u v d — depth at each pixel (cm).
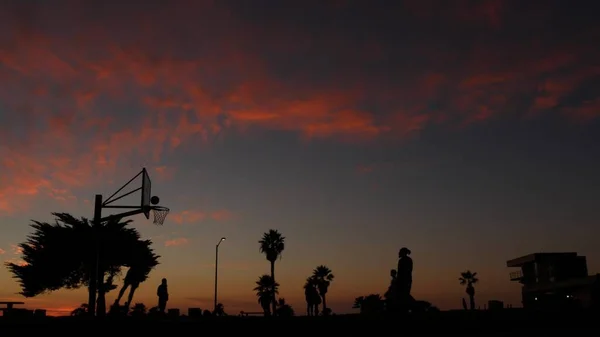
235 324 1955
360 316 2042
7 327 1767
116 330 1841
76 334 1794
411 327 1917
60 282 5447
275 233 8025
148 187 3044
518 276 6888
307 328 1955
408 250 1938
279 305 9088
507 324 1998
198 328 1919
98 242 2598
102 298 3209
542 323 2012
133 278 3666
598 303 2630
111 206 2705
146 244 5488
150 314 2884
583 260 6203
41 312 2730
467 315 2042
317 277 9262
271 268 7931
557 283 5528
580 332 1798
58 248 5262
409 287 1923
